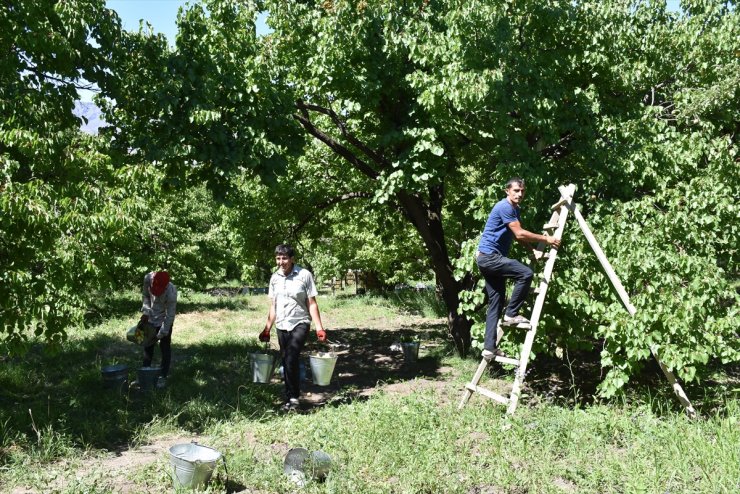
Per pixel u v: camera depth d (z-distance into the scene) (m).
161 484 4.74
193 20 9.30
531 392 8.53
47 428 6.09
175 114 8.50
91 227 6.44
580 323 7.70
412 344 11.41
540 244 6.93
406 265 21.67
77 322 7.66
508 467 4.86
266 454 5.49
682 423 5.96
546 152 9.34
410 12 9.40
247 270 14.62
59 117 7.70
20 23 7.19
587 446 5.34
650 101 9.97
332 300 24.55
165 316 8.98
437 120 9.11
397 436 5.65
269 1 9.62
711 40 9.29
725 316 6.97
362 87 9.27
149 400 7.80
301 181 13.28
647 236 7.31
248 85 9.03
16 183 5.88
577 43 8.81
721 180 7.79
